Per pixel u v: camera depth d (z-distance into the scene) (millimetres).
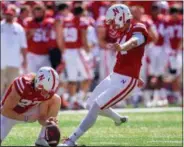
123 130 29312
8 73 37062
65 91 40156
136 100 41469
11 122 21734
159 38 42656
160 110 38812
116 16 23516
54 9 40594
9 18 36438
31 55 38656
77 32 39062
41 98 21281
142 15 39500
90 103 24266
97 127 30328
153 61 42688
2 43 36594
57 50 38469
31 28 38469
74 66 39250
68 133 28484
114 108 40312
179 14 43344
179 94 44062
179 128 30141
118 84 23469
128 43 22703
